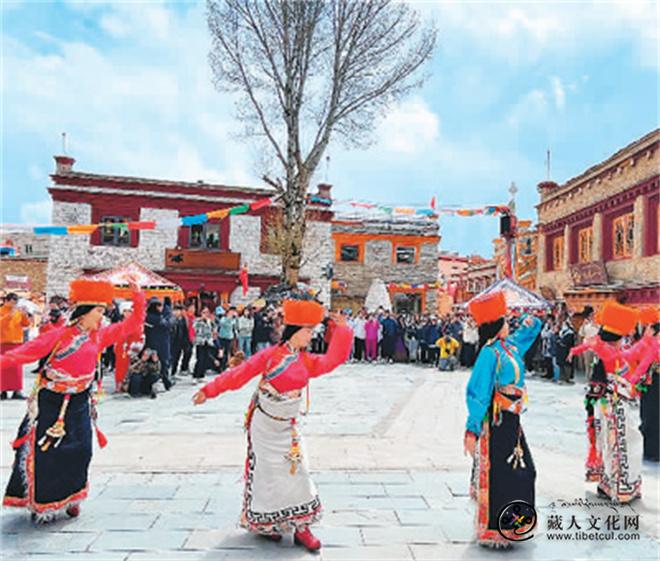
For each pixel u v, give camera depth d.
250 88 19.64
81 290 4.61
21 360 4.30
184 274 23.73
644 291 14.20
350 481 5.67
